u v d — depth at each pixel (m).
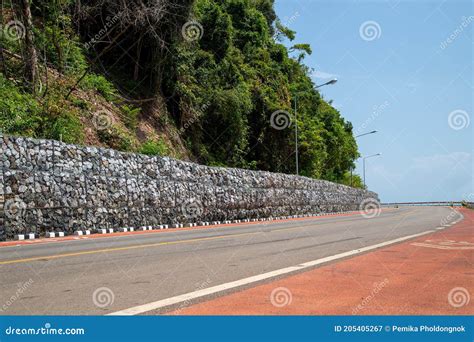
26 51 23.67
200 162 34.16
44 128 20.77
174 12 30.52
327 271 7.95
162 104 32.34
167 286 6.75
